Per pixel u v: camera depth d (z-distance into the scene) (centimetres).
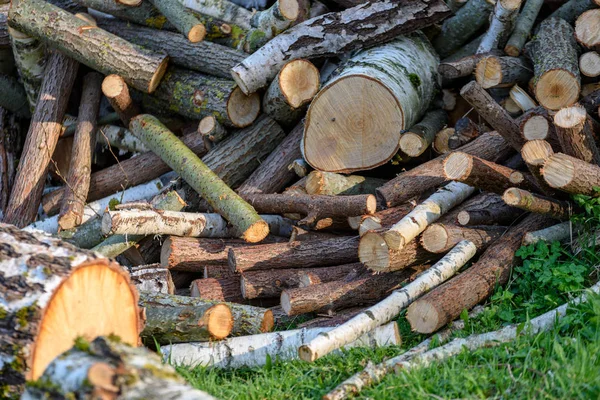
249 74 1533
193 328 1170
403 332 1205
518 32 1584
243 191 1512
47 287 900
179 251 1395
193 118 1655
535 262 1246
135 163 1670
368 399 989
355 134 1499
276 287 1336
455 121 1631
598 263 1243
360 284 1290
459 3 1675
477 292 1215
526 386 966
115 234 1445
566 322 1086
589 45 1437
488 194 1405
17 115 1836
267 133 1609
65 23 1641
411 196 1416
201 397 793
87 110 1708
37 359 895
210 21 1695
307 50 1558
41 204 1672
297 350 1172
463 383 988
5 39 1769
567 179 1214
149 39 1712
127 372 799
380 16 1555
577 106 1252
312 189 1468
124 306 988
